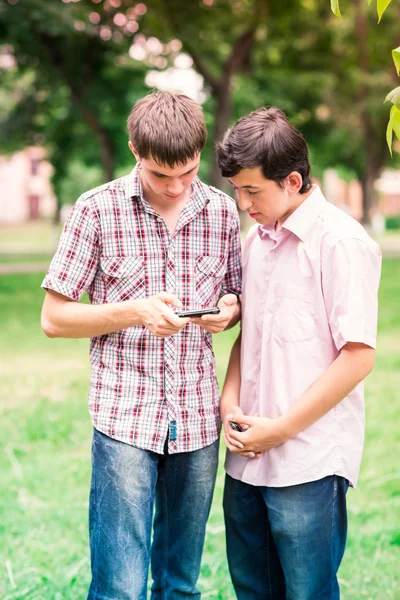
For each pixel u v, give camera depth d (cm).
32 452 480
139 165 229
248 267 238
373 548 349
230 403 237
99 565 223
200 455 231
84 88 1838
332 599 228
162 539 243
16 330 975
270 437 218
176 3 1605
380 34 2097
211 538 361
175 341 225
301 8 1716
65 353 824
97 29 1568
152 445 221
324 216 220
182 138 205
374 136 2455
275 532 226
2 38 1568
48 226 5200
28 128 2334
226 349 830
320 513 221
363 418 229
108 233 223
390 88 2205
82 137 2495
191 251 229
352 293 210
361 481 434
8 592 307
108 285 228
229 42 1816
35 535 360
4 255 2419
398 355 779
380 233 4341
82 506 395
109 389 225
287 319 221
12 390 645
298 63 2159
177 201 229
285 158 209
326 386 213
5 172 5453
